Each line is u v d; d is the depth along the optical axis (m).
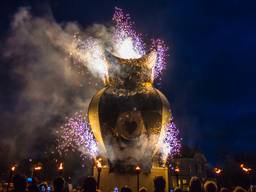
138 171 14.70
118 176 18.28
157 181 8.06
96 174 18.48
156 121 18.50
